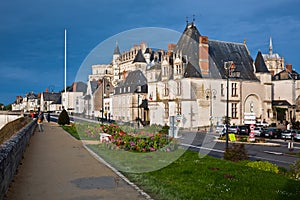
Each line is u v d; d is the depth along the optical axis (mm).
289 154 20266
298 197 7879
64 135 23906
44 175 9062
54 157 12406
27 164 10867
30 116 48688
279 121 52156
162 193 7289
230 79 46875
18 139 10562
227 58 49844
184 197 7164
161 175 9500
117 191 7391
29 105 132375
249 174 10477
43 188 7652
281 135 34156
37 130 29078
